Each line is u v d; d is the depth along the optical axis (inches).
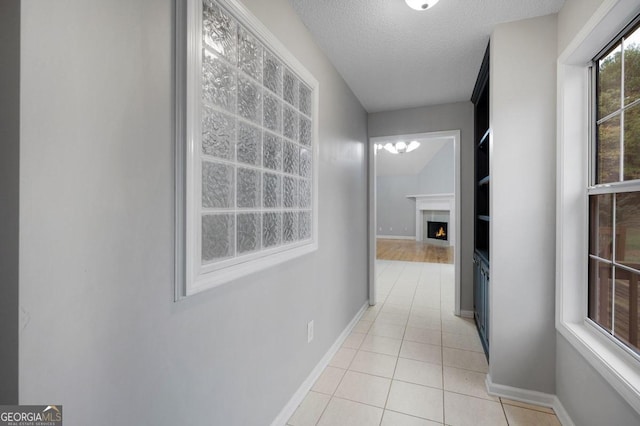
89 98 26.7
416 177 413.7
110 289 28.7
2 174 22.7
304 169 71.7
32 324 23.3
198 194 37.9
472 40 79.2
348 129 108.8
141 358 31.9
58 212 24.6
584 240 62.6
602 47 56.7
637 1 43.9
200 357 40.4
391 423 63.5
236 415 48.1
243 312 49.8
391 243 379.6
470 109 124.5
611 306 54.4
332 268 92.8
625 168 51.0
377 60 89.7
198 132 37.6
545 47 68.4
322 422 63.9
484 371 83.6
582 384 56.7
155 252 33.2
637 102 48.0
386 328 113.8
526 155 69.6
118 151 29.2
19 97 22.2
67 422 25.5
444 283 181.8
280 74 60.6
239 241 47.5
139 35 31.2
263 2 55.7
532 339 69.9
